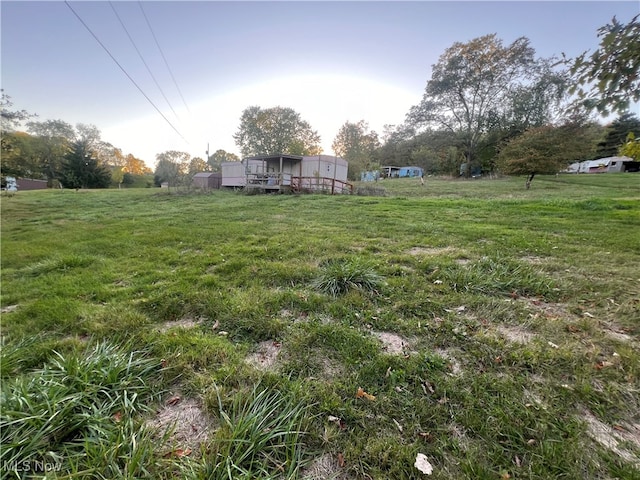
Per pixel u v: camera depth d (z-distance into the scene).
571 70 1.65
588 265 3.33
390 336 1.95
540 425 1.20
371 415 1.28
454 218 7.15
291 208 9.68
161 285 2.95
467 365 1.62
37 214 10.07
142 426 1.22
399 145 36.59
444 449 1.11
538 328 2.00
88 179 30.39
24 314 2.35
